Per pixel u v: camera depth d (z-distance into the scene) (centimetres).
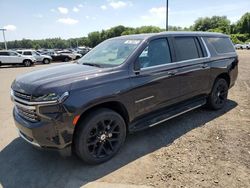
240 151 383
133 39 439
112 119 366
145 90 402
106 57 431
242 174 323
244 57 2233
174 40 468
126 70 382
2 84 1110
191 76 486
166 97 442
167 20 1872
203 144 410
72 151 362
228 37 618
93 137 354
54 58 3297
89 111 351
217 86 566
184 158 367
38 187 313
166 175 326
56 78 339
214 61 543
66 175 337
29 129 328
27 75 382
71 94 321
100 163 363
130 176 328
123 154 387
